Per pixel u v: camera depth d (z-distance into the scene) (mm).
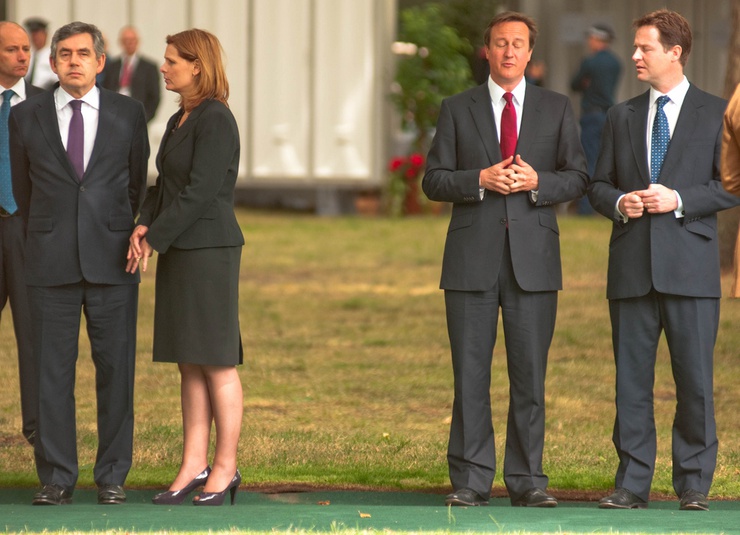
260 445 19703
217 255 16172
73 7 47781
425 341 28562
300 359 26672
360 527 14156
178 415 21734
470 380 16688
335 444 19891
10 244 18656
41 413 16328
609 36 44625
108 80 37469
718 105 16359
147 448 19438
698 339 16250
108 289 16438
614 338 16672
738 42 34281
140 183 16750
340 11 49625
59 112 16531
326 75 49750
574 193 16578
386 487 17938
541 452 16703
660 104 16438
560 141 16781
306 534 13531
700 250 16250
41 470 16375
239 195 53906
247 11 49188
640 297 16391
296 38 49656
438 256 39531
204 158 16016
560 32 51562
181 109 16734
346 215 50875
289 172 49938
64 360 16438
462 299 16703
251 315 31219
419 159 49375
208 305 16141
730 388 23891
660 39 16234
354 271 37156
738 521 14727
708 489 16188
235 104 49500
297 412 22188
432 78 49875
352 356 27016
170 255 16266
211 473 16469
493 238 16578
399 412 22359
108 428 16562
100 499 16328
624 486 16188
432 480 18312
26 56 18375
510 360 16672
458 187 16547
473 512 15438
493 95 16844
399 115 51094
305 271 37156
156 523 14453
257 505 16156
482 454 16688
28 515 15070
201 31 16516
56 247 16297
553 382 24344
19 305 18906
